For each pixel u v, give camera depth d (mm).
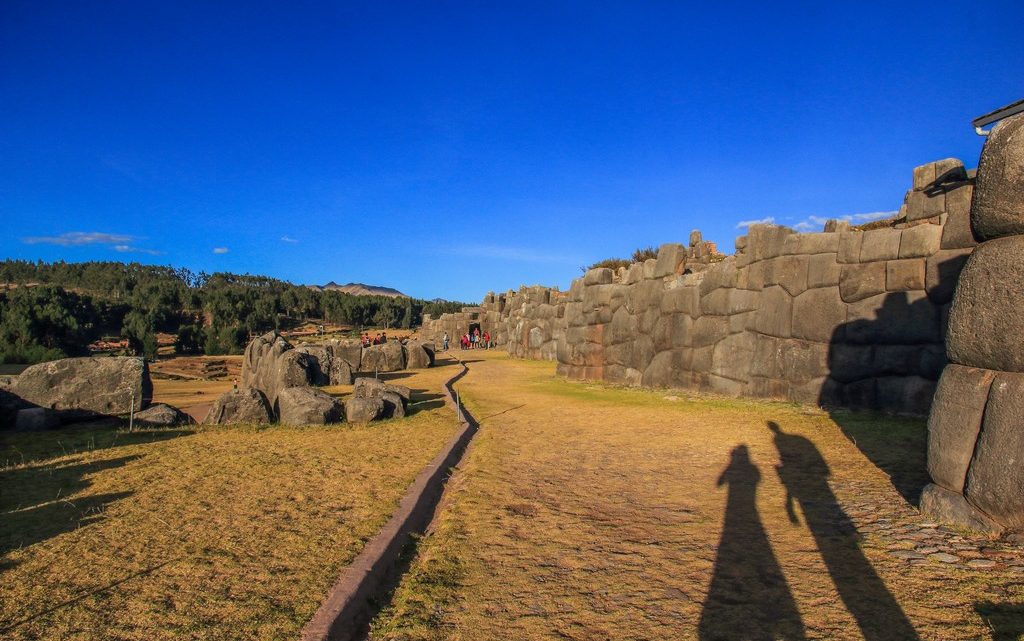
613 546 4965
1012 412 4594
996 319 4789
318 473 7250
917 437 8508
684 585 4180
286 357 16203
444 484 7367
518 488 6797
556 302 31203
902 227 11047
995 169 4852
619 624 3658
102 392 11453
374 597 4109
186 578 4141
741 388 13602
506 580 4328
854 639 3354
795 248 12695
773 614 3695
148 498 6137
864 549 4617
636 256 28609
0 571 4277
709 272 14836
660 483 6945
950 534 4805
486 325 47656
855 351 11430
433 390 18062
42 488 6551
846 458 7613
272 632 3393
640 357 17359
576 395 16000
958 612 3557
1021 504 4488
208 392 19203
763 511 5715
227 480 6902
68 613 3641
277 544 4793
